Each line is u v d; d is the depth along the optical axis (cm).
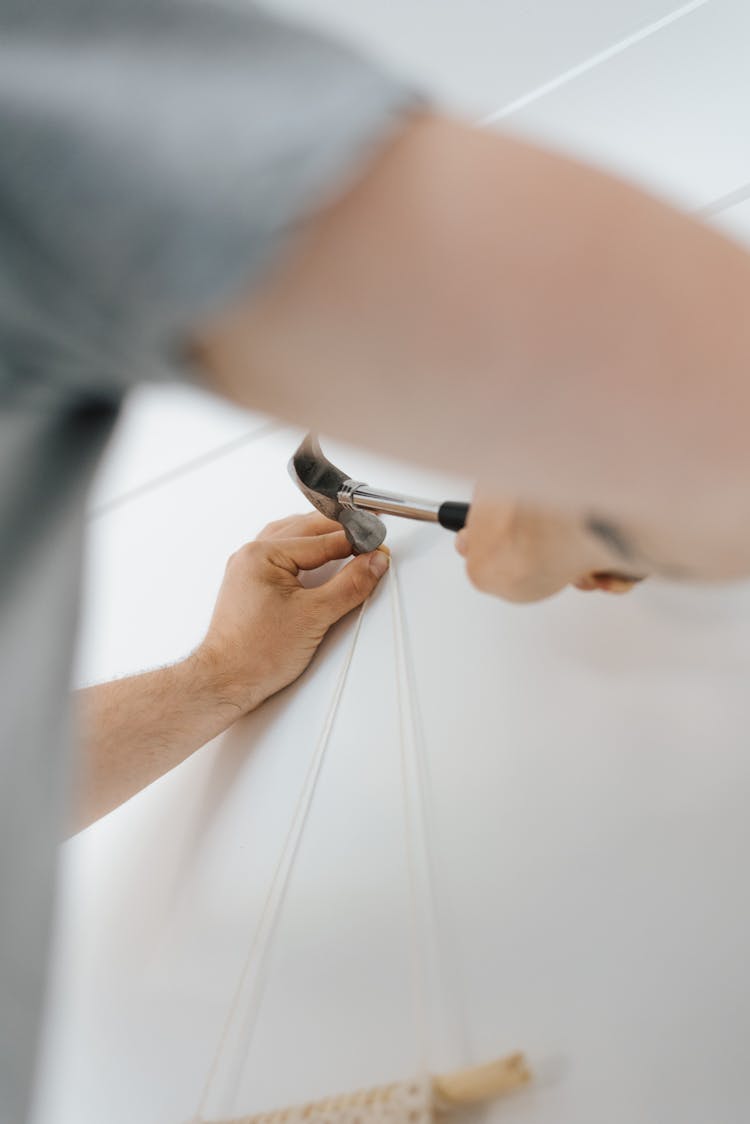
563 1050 62
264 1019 76
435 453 33
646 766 69
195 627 112
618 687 74
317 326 29
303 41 31
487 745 78
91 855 98
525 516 59
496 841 73
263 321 30
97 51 31
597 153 102
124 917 91
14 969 40
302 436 118
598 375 29
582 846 69
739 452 32
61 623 41
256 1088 73
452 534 94
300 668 95
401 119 30
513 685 79
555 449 31
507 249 29
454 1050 66
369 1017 71
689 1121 57
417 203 29
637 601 76
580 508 41
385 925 74
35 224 30
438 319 29
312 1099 70
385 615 93
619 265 29
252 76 30
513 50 109
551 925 67
